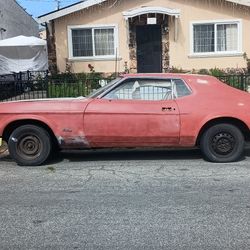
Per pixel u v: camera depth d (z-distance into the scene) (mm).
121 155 9734
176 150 10156
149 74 8891
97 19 19750
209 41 19844
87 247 4863
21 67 22219
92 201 6438
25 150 8828
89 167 8625
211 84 8859
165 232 5234
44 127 8812
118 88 8797
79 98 9031
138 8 19438
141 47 19828
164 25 19641
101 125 8625
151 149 10289
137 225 5465
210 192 6762
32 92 14992
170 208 6055
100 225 5492
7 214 5969
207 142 8742
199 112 8617
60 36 19828
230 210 5938
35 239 5109
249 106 8711
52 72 19891
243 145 8773
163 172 8086
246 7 19625
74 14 19734
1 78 17984
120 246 4871
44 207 6223
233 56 19828
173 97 8742
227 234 5148
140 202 6340
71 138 8680
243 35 19750
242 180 7430
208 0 19672
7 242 5039
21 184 7496
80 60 19875
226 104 8680
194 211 5918
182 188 7004
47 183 7508
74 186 7273
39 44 21891
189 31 19766
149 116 8594
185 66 19875
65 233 5270
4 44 21688
